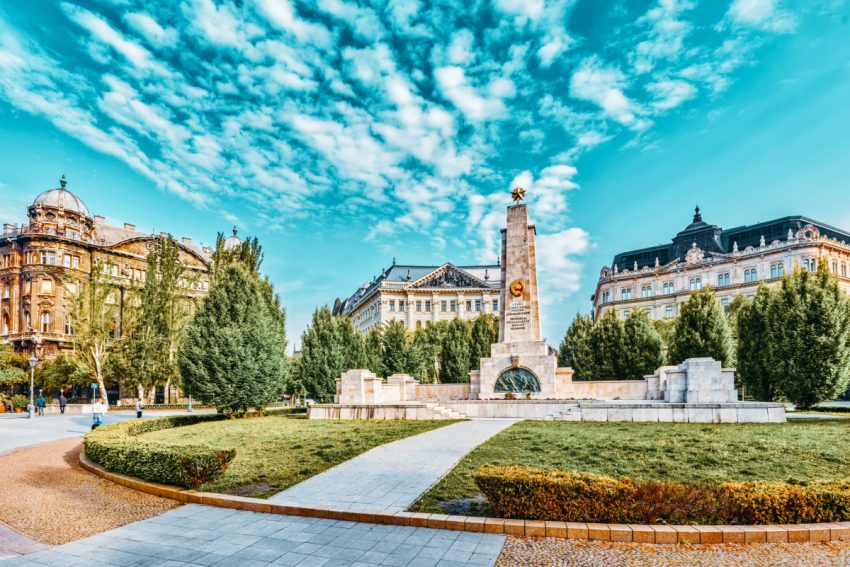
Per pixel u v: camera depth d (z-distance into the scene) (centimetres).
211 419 3061
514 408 2631
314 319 4450
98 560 851
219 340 3016
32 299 7275
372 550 866
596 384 3419
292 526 1005
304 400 5406
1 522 1080
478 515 1003
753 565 770
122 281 7569
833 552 812
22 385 6781
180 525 1028
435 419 2570
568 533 902
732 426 2028
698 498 924
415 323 10150
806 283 3134
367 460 1535
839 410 3025
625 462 1377
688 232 9406
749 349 3559
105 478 1505
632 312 4891
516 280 3459
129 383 5597
